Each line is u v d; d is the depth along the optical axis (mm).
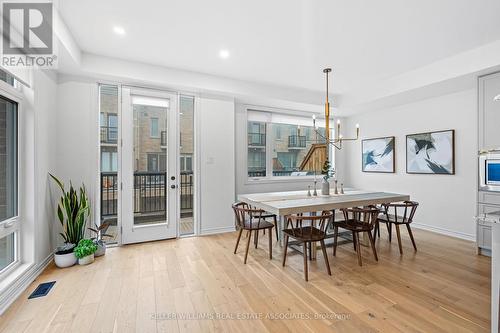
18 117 2287
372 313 1817
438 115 3928
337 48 2871
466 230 3570
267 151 4844
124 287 2191
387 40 2674
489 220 1520
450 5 2068
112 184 3656
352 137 5578
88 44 2740
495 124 2850
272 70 3541
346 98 4723
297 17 2254
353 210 2932
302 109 5020
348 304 1934
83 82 3084
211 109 3912
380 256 2928
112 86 3314
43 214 2574
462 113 3623
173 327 1668
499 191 2840
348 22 2340
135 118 3426
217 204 3953
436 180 3949
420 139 4160
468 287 2189
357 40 2686
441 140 3855
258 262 2760
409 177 4363
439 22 2324
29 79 2357
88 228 2959
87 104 3100
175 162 3654
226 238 3674
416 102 4250
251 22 2344
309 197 3115
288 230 2654
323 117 5504
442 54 3023
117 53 2969
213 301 1978
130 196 3357
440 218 3889
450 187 3762
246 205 3240
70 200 2773
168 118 3605
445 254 2979
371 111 5078
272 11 2172
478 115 3000
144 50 2902
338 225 2924
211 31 2500
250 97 4121
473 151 3500
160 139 3582
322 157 5477
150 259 2840
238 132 4445
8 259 2178
